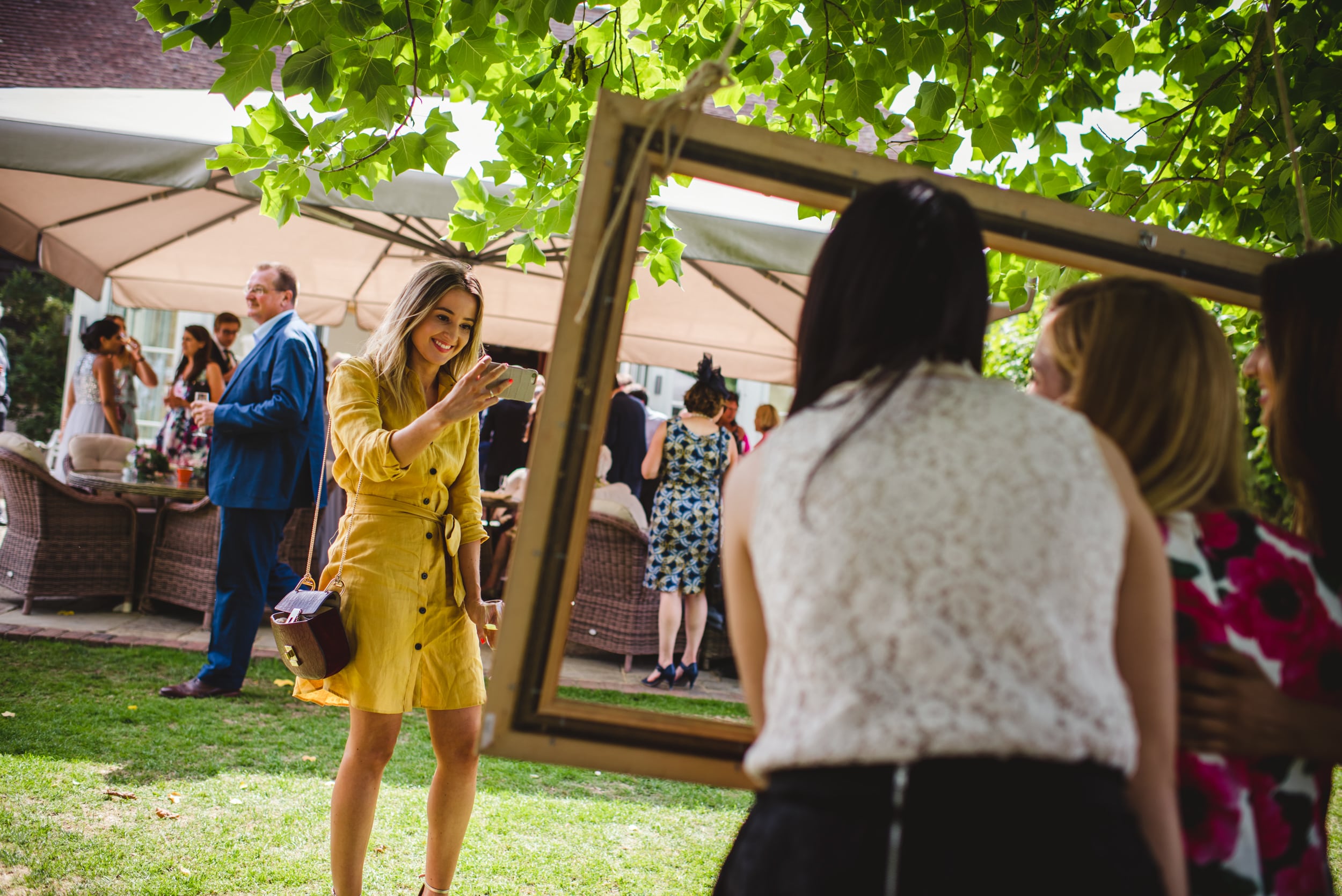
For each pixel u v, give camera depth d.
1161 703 1.03
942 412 1.00
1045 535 0.94
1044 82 2.91
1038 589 0.92
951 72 3.04
